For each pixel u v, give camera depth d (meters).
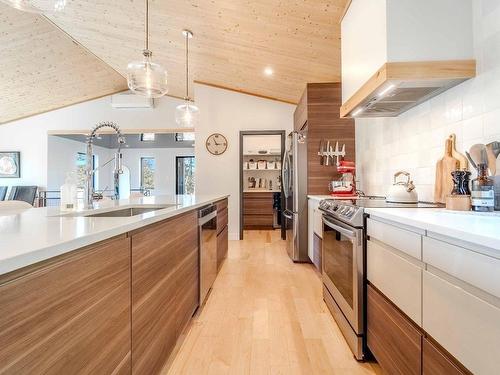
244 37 3.54
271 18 3.03
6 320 0.56
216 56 4.27
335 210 2.06
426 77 1.55
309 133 3.74
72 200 1.63
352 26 2.16
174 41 4.08
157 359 1.34
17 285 0.59
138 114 6.76
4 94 5.70
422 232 1.05
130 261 1.07
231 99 5.53
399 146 2.40
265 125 5.50
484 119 1.48
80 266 0.78
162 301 1.41
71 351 0.74
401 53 1.56
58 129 6.93
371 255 1.56
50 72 5.22
